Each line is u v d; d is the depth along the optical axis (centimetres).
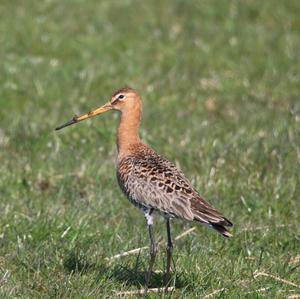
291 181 1456
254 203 1388
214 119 1822
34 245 1257
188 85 1994
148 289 1125
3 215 1336
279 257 1241
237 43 2255
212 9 2455
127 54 2156
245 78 2052
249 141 1616
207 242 1283
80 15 2384
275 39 2289
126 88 1212
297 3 2511
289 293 1136
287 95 1977
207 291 1132
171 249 1120
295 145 1589
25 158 1577
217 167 1505
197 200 1072
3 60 2077
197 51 2203
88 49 2177
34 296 1115
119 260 1218
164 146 1619
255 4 2495
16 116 1788
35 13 2366
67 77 2000
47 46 2172
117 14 2411
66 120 1767
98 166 1535
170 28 2341
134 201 1116
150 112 1830
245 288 1136
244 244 1277
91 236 1282
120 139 1195
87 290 1112
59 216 1327
